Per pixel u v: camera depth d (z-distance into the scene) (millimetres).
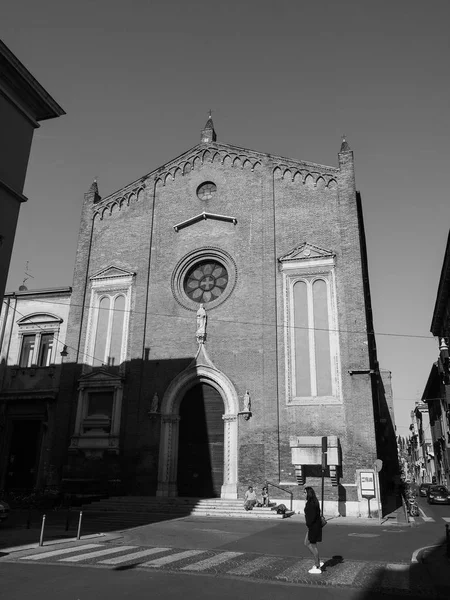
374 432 25000
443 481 58469
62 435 29578
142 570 11414
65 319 32656
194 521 21891
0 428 30969
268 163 31594
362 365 25938
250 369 27875
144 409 28953
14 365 32406
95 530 18672
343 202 29406
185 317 30109
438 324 47625
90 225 34375
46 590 9414
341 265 28281
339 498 24516
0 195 16109
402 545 15844
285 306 28406
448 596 9438
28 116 17609
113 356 30641
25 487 29844
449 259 35875
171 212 32812
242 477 26188
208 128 34375
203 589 9656
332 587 10055
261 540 16453
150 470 27719
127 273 31922
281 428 26469
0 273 15695
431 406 68625
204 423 28391
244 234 30656
